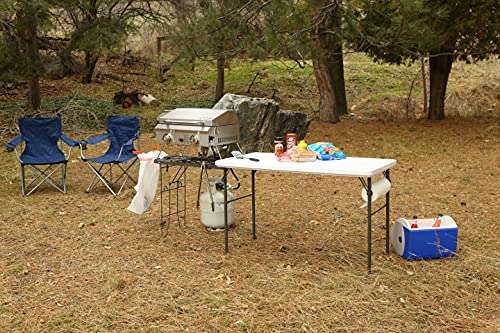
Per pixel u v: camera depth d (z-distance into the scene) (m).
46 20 9.57
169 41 9.55
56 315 3.61
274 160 4.51
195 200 6.25
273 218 5.58
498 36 10.45
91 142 6.70
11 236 5.11
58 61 14.94
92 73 14.91
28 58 9.91
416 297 3.81
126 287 4.00
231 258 4.51
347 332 3.38
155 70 15.70
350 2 8.82
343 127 10.94
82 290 3.97
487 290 3.94
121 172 7.71
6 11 7.78
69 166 8.10
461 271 4.21
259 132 8.20
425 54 10.77
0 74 9.78
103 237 5.07
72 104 11.87
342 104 12.53
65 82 14.64
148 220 5.55
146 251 4.70
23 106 11.73
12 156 8.58
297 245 4.81
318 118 11.89
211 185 5.23
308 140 9.80
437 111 11.61
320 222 5.43
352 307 3.67
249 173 7.50
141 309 3.68
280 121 8.35
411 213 5.70
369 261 4.13
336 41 10.56
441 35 9.68
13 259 4.54
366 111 12.83
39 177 7.42
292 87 14.70
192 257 4.55
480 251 4.61
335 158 4.45
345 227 5.27
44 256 4.62
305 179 7.13
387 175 4.46
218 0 9.10
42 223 5.49
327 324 3.47
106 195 6.53
